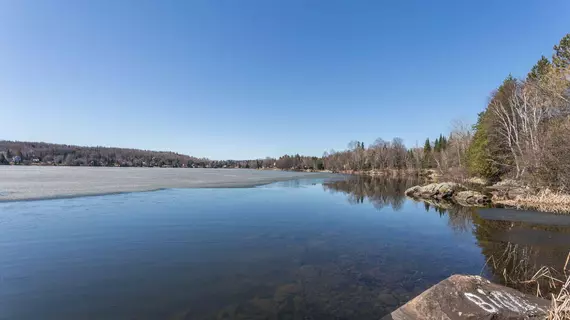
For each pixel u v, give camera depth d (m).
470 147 44.91
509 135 30.64
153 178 47.31
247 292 6.21
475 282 5.47
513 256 8.76
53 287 6.44
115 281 6.80
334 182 48.59
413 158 89.19
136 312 5.36
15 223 12.60
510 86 36.34
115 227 12.24
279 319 5.09
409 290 6.32
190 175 63.22
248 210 17.17
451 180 41.72
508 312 4.61
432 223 14.03
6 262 7.98
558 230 12.34
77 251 9.02
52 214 14.66
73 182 33.97
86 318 5.13
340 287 6.48
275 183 42.44
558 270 7.52
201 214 15.55
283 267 7.80
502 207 19.17
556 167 19.73
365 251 9.31
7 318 5.12
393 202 22.67
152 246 9.66
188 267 7.77
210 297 5.98
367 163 104.50
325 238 10.98
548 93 24.27
